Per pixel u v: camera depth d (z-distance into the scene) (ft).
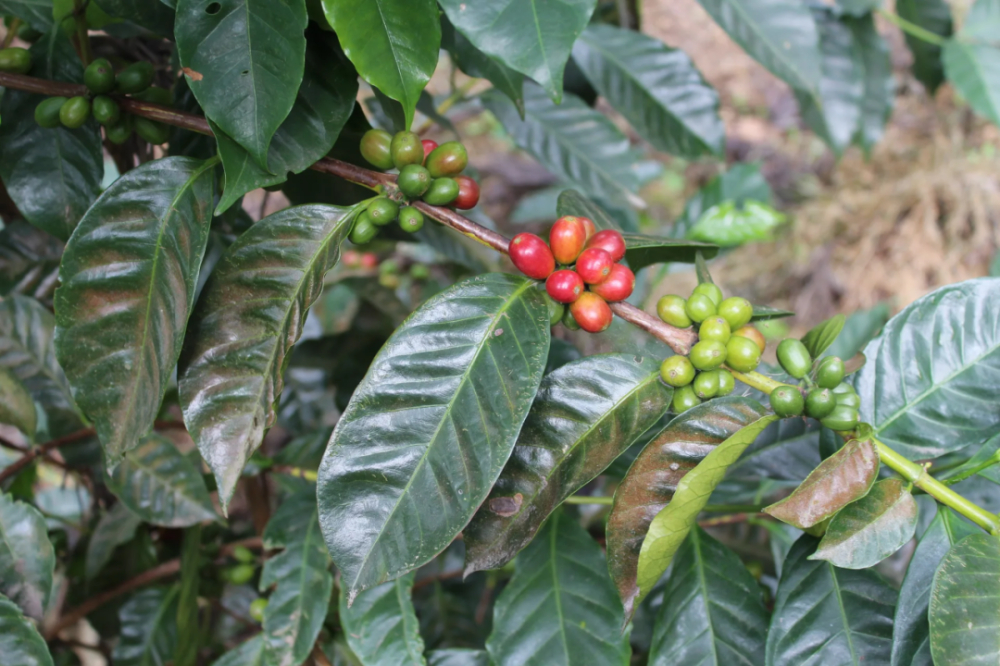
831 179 6.77
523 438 1.63
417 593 2.68
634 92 2.60
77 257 1.60
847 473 1.56
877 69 3.29
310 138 1.65
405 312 2.75
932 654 1.49
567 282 1.59
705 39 7.98
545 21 1.52
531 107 2.68
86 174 1.85
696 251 1.86
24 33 1.97
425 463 1.54
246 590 2.41
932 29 3.27
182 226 1.63
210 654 2.62
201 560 2.31
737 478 2.24
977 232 6.05
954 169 6.36
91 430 2.13
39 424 2.90
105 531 2.21
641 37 2.58
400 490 1.54
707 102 2.59
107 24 1.96
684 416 1.60
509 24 1.53
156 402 1.60
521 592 1.88
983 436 1.73
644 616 2.30
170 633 2.27
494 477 1.52
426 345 1.58
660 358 1.79
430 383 1.56
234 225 2.15
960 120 6.65
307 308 1.60
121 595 2.40
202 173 1.66
